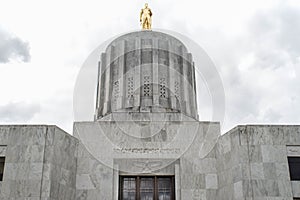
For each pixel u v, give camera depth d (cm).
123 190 2242
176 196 2172
